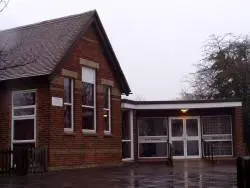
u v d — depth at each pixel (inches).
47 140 694.5
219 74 1572.3
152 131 1066.7
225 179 550.3
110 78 871.7
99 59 839.7
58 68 705.6
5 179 563.2
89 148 787.4
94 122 815.7
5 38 863.7
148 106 1012.5
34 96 721.0
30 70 704.4
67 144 732.0
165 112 1066.1
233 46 1593.3
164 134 1064.8
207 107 1008.2
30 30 861.2
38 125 705.6
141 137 1062.4
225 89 1558.8
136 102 1007.0
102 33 840.9
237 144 999.0
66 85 754.2
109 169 742.5
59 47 745.0
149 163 947.3
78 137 761.0
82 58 790.5
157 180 543.2
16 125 732.0
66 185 488.1
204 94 1641.2
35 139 706.2
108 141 845.2
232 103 1000.9
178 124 1069.1
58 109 716.0
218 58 1601.9
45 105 701.9
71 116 757.3
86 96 804.6
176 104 1016.9
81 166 761.6
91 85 820.6
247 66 1546.5
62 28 813.2
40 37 813.9
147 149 1061.1
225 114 1052.5
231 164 877.2
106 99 866.1
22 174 625.0
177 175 614.5
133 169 744.3
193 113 1063.6
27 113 722.8
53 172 668.7
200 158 1045.2
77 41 765.9
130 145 998.4
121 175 618.5
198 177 580.4
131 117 1006.4
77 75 771.4
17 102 735.1
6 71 724.0
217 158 1013.8
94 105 820.6
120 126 892.6
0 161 649.0
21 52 773.3
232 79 1544.0
